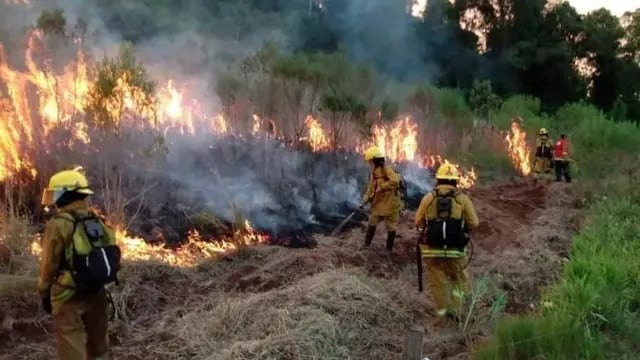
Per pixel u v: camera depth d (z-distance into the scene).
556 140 23.97
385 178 9.45
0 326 6.17
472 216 7.24
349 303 6.83
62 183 5.01
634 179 16.34
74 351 4.97
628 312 7.55
